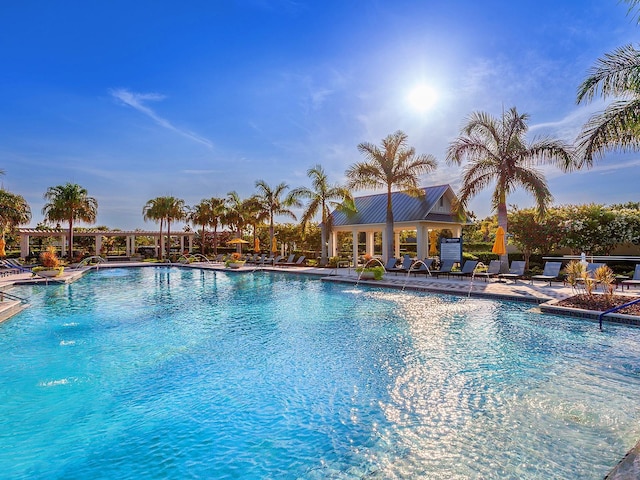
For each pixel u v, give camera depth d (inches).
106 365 256.2
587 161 422.9
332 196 1028.5
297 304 481.7
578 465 136.7
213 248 1758.1
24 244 1393.9
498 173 711.7
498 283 609.6
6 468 144.0
